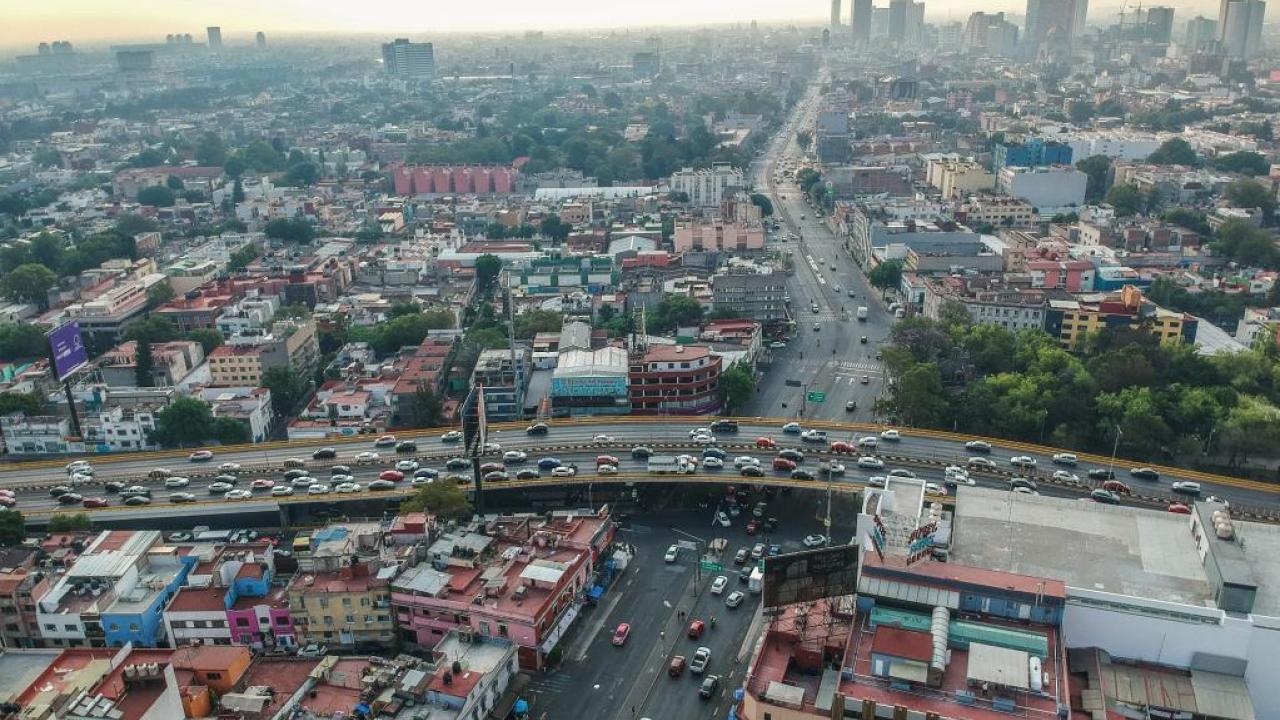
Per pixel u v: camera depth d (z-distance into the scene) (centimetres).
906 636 15800
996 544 18425
